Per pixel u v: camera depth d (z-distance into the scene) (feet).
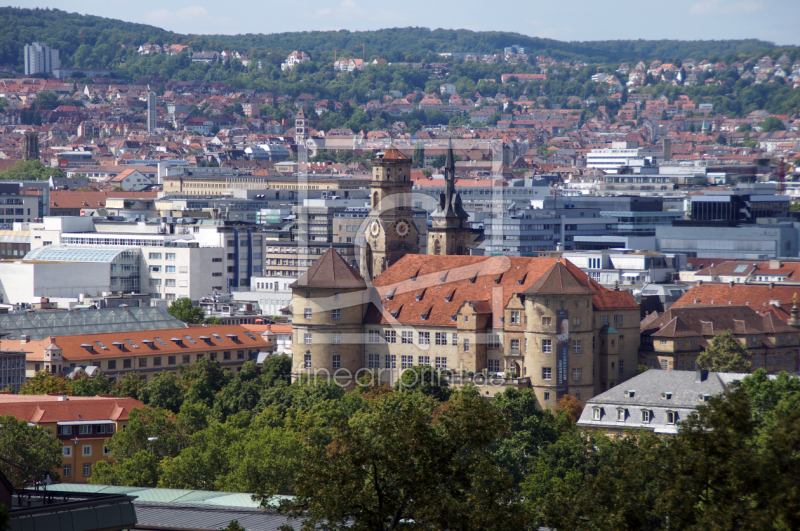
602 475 547.49
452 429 486.79
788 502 467.11
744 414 505.66
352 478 472.03
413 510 468.34
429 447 476.13
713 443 494.59
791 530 464.24
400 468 470.80
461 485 481.87
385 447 476.95
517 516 481.05
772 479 483.10
